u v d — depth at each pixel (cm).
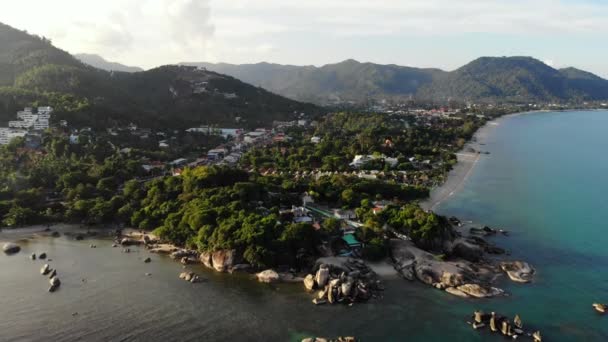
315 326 11344
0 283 13525
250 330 11150
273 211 17688
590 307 12344
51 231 18325
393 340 10794
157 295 12862
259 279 13788
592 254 15938
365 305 12375
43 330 11031
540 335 10900
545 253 16050
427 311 12100
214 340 10750
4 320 11444
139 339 10756
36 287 13288
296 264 14562
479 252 15538
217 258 14600
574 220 19662
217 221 15988
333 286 12800
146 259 15300
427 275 13762
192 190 19588
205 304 12375
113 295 12850
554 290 13300
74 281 13725
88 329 11125
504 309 12219
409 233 16438
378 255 15000
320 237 15575
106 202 19538
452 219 19312
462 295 12912
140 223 18162
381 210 18212
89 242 17188
